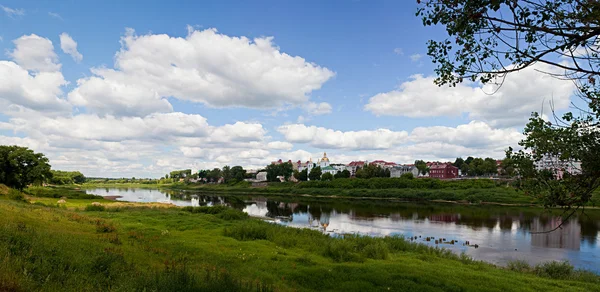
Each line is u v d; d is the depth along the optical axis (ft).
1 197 135.23
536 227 146.72
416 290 42.86
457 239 119.03
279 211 220.84
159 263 47.70
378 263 60.08
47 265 33.73
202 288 32.53
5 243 36.37
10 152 215.51
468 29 24.16
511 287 47.42
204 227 96.48
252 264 54.19
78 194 261.24
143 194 450.71
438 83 28.40
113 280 34.55
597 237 122.01
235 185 578.66
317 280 46.57
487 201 268.00
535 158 27.25
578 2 20.30
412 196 320.50
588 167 24.36
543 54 22.71
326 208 241.55
